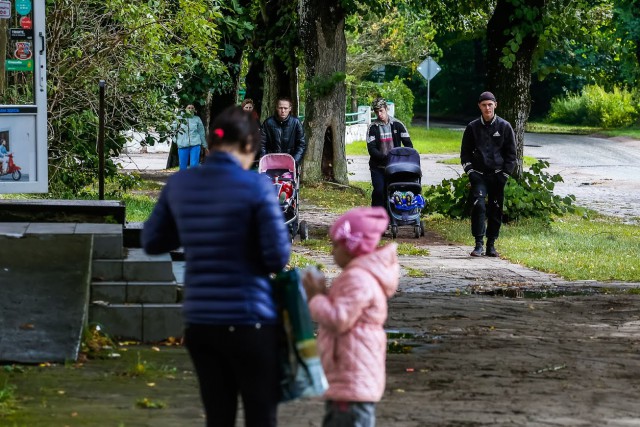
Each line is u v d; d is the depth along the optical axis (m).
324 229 22.23
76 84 21.03
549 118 81.12
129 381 8.28
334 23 31.88
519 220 23.31
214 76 29.53
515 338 10.74
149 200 24.39
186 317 5.41
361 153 51.06
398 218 20.91
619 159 49.38
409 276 15.58
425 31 59.28
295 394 5.42
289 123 19.31
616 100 74.94
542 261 17.42
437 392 8.27
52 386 8.00
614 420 7.45
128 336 9.91
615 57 29.64
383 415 7.45
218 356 5.44
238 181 5.41
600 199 32.94
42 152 16.53
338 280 5.44
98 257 10.90
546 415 7.55
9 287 9.78
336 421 5.43
